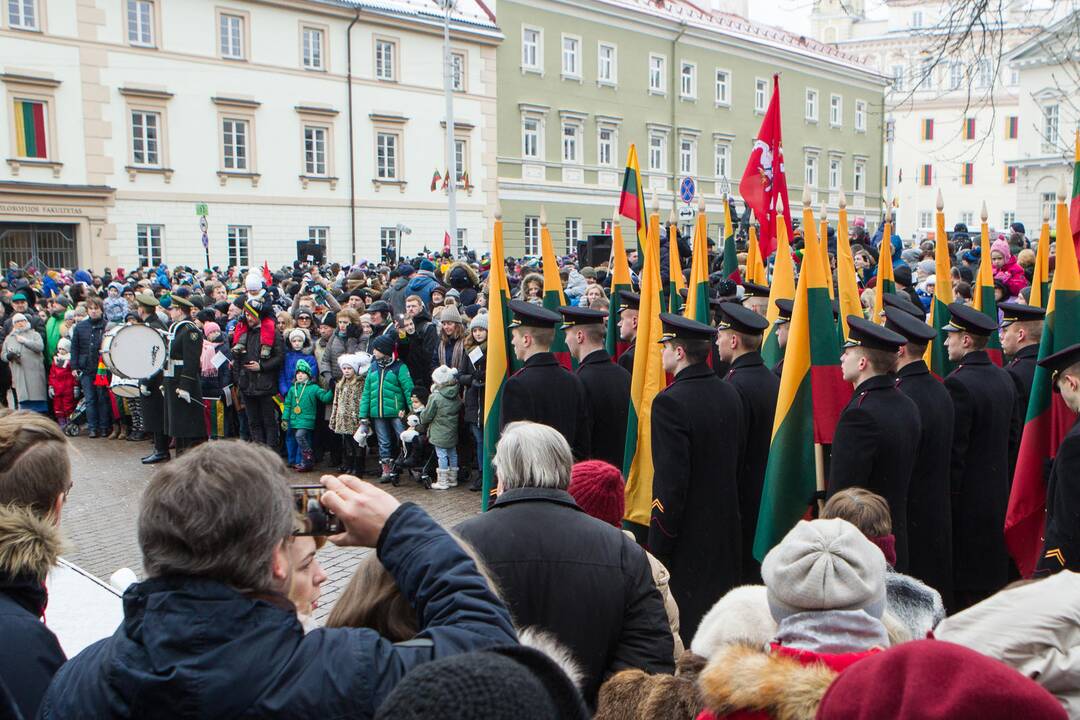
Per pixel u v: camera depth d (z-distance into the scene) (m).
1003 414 5.31
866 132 53.69
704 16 46.59
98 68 29.12
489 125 37.78
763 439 5.23
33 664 2.26
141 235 30.39
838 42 56.16
